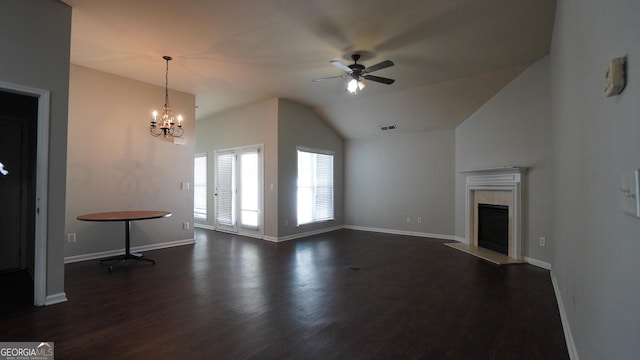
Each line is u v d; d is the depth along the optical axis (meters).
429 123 6.36
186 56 4.12
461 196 6.06
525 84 4.41
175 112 5.58
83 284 3.53
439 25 3.33
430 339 2.33
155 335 2.37
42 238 2.86
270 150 6.25
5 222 3.99
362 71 3.90
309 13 3.10
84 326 2.51
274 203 6.18
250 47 3.85
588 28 1.62
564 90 2.58
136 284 3.54
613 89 1.10
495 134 5.03
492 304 2.98
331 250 5.35
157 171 5.34
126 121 4.95
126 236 4.50
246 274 3.95
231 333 2.41
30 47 2.76
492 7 2.98
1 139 3.96
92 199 4.59
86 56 4.13
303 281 3.68
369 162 7.58
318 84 5.27
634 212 0.93
